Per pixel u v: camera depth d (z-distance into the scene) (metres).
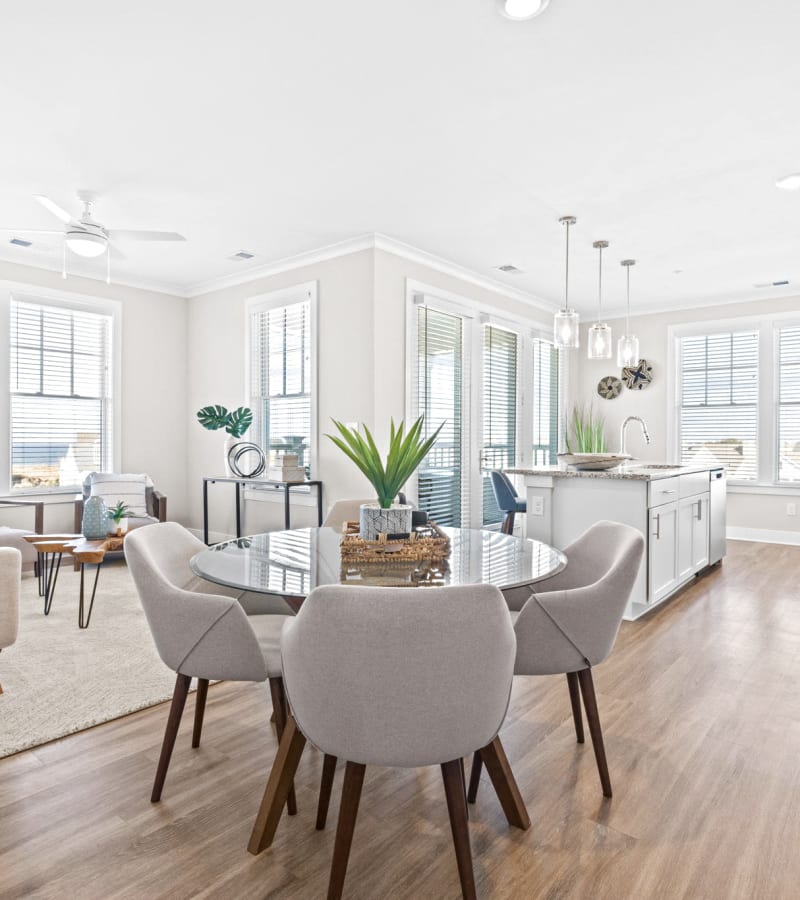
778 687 2.60
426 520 2.26
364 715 1.24
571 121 2.87
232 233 4.44
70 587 4.20
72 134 3.00
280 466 4.70
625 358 4.09
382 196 3.77
